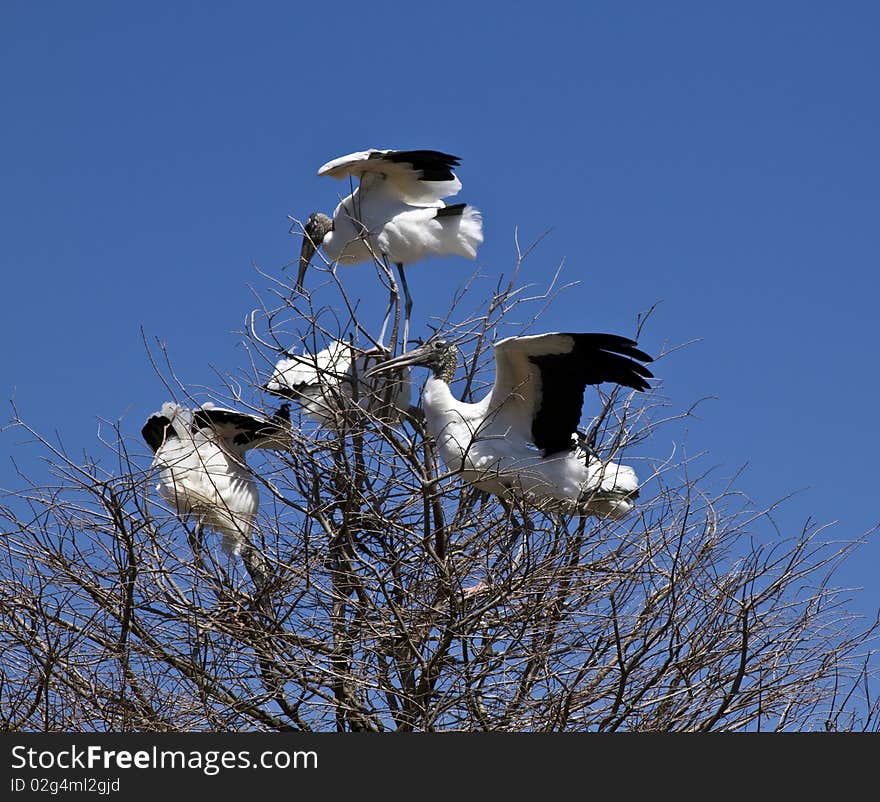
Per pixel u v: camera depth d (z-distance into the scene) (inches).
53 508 514.9
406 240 689.6
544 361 570.9
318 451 563.2
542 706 497.4
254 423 598.2
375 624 508.7
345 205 702.5
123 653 499.8
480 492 609.6
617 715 499.8
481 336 587.5
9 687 508.7
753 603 498.0
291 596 523.5
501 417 583.2
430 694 507.8
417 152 684.7
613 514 592.1
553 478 577.0
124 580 505.0
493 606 507.2
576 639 505.0
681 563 503.5
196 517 592.1
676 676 504.1
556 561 520.1
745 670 483.8
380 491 557.9
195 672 499.2
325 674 512.4
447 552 529.0
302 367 616.7
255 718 509.7
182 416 602.5
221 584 517.7
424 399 591.8
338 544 547.5
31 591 513.0
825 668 500.1
